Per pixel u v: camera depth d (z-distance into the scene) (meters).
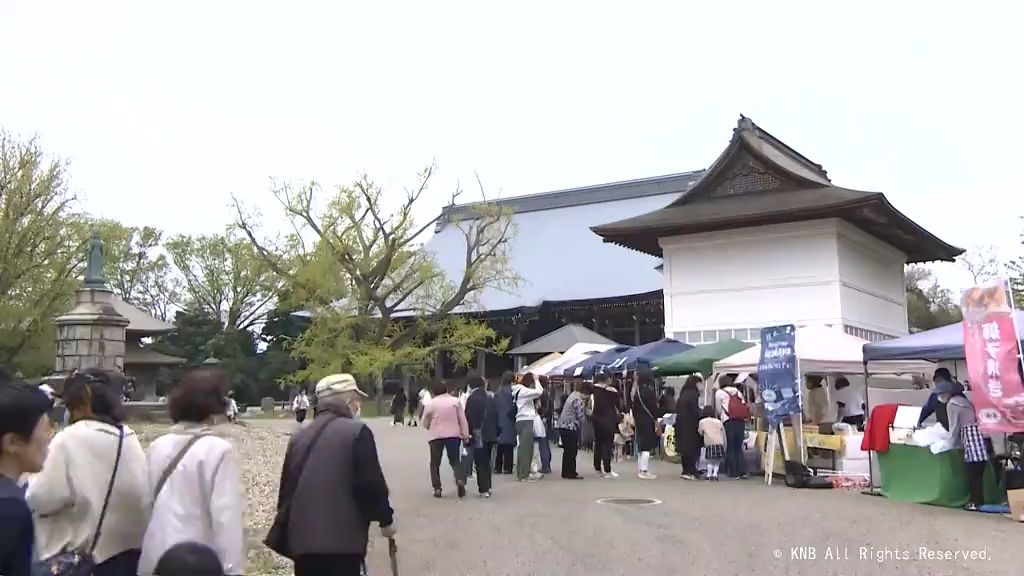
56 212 36.22
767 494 13.73
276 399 58.19
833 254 26.08
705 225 27.23
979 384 11.57
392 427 32.84
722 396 16.95
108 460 4.37
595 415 16.84
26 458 3.38
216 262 62.84
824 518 11.17
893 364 18.28
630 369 21.70
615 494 13.70
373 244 44.06
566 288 57.22
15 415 3.34
